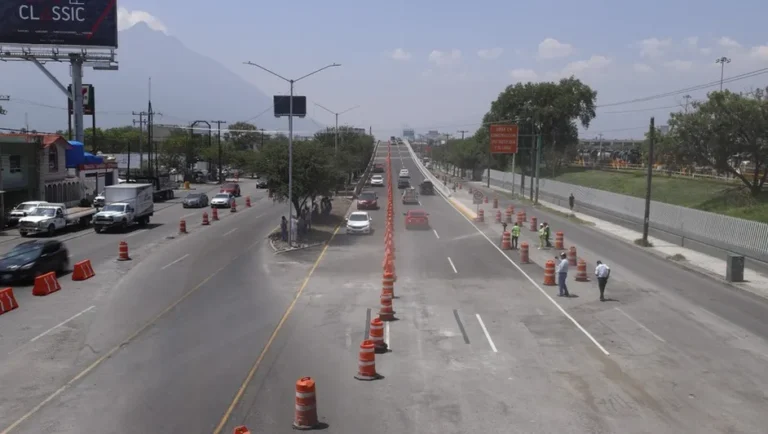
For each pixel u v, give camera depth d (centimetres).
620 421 1282
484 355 1728
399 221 5222
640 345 1844
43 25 5528
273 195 4331
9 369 1594
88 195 6606
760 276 2989
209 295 2473
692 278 2978
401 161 16350
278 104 4181
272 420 1266
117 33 5669
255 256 3447
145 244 3869
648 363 1675
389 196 7006
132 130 16375
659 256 3625
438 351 1762
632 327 2050
